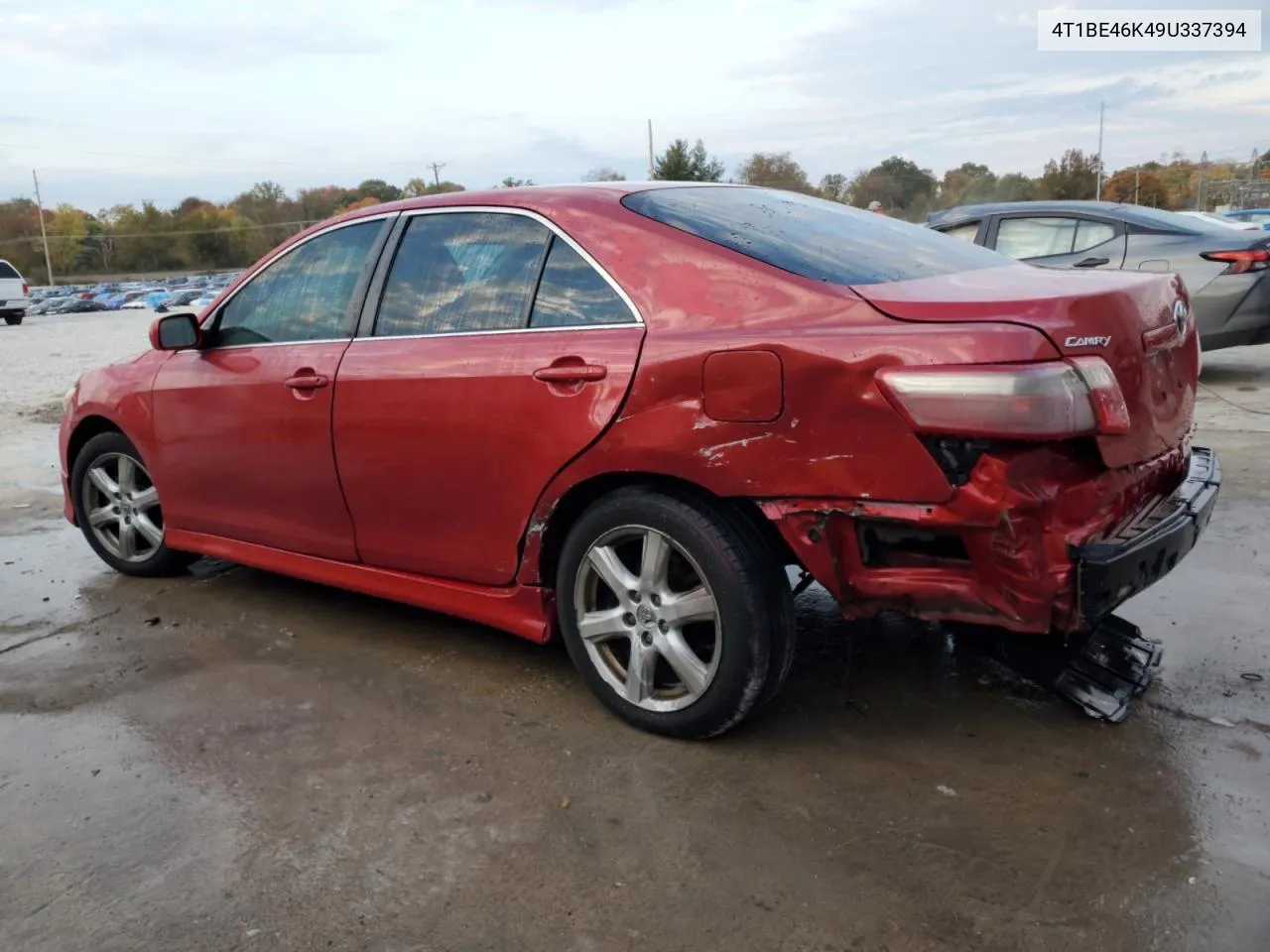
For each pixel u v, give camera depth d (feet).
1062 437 7.74
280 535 13.15
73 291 234.58
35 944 7.42
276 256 13.25
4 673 12.22
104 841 8.64
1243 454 20.30
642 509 9.58
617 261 9.90
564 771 9.52
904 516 8.18
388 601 14.24
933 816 8.57
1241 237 26.58
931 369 7.86
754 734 10.05
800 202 11.96
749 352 8.66
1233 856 7.89
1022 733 9.91
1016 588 8.01
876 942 7.13
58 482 23.04
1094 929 7.16
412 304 11.57
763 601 9.21
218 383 13.26
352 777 9.53
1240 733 9.74
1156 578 8.80
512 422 10.24
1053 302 8.06
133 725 10.74
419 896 7.82
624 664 10.42
